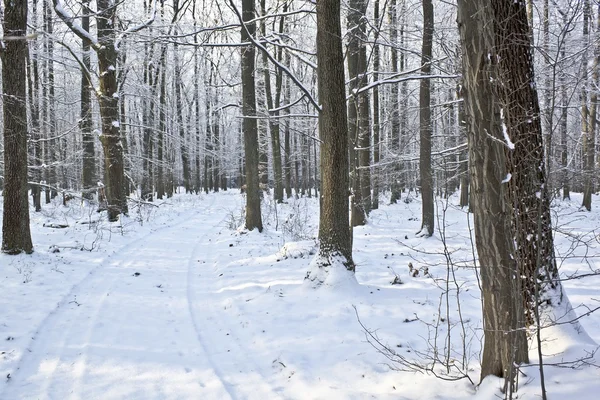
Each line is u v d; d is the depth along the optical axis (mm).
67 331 5137
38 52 15375
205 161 43312
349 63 13008
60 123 22484
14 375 4020
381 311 5609
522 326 2996
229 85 9625
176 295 6871
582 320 5133
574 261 8344
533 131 3559
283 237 12281
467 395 3320
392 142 17422
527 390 2949
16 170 8422
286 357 4449
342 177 6633
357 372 4062
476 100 3078
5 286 6719
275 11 10008
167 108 25000
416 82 17094
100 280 7543
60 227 12852
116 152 14859
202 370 4234
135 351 4637
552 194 3656
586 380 2924
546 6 7379
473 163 3152
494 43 3059
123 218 14742
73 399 3635
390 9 12477
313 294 6316
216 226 16422
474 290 6605
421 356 4277
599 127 17656
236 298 6547
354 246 10906
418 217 16156
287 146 25953
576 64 7980
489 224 3092
